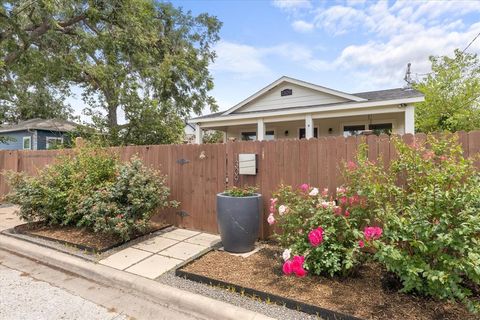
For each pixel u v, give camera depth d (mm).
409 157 2625
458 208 2131
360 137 3252
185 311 2451
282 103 11523
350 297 2352
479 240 2006
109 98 11969
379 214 2402
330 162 3449
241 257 3318
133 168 4289
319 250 2559
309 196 3076
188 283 2773
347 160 3326
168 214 4879
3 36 9250
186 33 16797
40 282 3027
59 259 3504
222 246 3779
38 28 9938
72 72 12414
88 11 10234
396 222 2240
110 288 2889
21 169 7180
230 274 2842
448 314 2092
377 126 10453
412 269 2074
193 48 16703
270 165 3891
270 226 3904
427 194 2279
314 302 2287
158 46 15406
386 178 2723
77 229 4566
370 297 2344
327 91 10312
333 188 3416
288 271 2490
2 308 2473
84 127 10258
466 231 1964
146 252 3631
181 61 15078
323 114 9234
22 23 9555
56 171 4793
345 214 2760
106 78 11836
